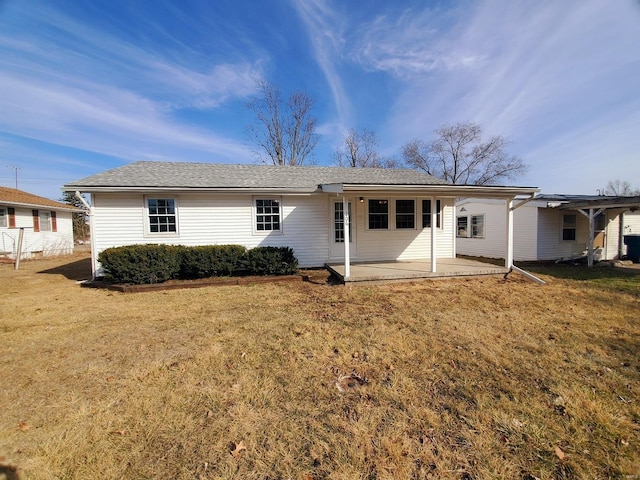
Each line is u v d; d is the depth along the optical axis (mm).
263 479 1808
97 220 8547
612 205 10359
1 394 2738
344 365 3279
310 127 26203
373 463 1917
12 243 15055
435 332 4270
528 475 1823
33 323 4766
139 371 3160
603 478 1793
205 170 10633
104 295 6820
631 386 2803
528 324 4605
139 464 1931
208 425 2301
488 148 27031
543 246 12383
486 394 2689
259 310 5473
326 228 10219
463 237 15922
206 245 8938
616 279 8461
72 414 2438
